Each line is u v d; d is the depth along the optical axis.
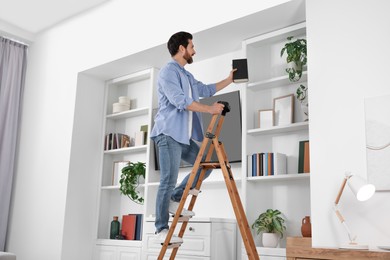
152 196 4.32
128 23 4.43
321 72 2.85
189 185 2.67
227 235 3.59
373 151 2.53
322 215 2.65
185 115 2.86
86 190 4.74
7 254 3.24
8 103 5.41
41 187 4.91
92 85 4.98
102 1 4.75
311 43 2.93
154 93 4.56
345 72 2.74
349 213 2.55
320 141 2.76
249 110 3.77
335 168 2.66
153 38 4.14
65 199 4.56
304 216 3.39
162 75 2.85
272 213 3.36
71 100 4.84
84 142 4.80
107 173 4.92
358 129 2.62
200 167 2.86
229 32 3.76
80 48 4.92
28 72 5.57
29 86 5.50
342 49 2.79
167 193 2.73
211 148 2.85
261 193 3.65
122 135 4.83
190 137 2.92
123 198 4.79
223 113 2.81
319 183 2.71
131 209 4.68
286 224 3.48
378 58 2.63
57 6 4.91
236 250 3.65
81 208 4.66
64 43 5.16
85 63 4.80
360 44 2.71
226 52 4.18
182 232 2.92
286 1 3.24
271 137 3.70
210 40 3.94
